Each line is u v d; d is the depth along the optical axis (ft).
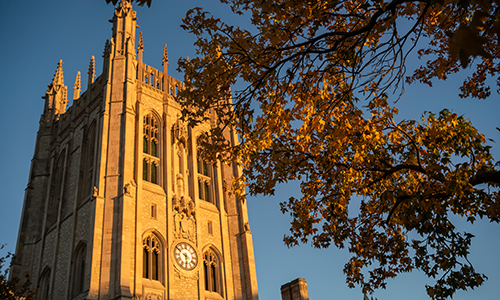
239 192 61.46
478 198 51.75
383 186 61.31
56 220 173.68
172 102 184.14
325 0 42.70
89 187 159.43
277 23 46.14
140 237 138.92
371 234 62.54
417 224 53.67
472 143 53.52
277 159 56.39
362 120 55.21
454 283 55.47
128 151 152.97
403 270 62.54
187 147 177.47
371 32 43.34
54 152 193.47
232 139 188.96
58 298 140.36
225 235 167.63
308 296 159.33
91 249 131.34
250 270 161.17
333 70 50.85
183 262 146.82
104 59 193.57
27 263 166.91
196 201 165.17
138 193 147.64
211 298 149.18
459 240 56.59
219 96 51.13
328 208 61.98
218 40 49.08
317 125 50.93
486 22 41.19
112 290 125.18
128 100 164.96
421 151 57.93
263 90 49.83
